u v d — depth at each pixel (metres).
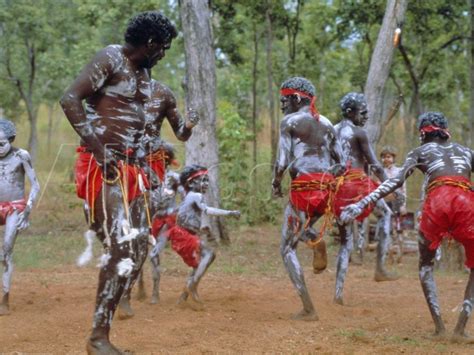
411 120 22.03
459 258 12.23
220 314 7.78
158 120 7.82
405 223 15.23
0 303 8.12
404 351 6.25
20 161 8.09
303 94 7.77
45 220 19.75
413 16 20.09
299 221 7.64
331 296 9.20
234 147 19.92
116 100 5.62
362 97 8.94
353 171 8.55
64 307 8.12
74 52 25.00
